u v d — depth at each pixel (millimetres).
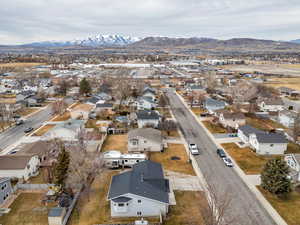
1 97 90188
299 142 45312
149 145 42344
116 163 36750
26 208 26953
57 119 62281
